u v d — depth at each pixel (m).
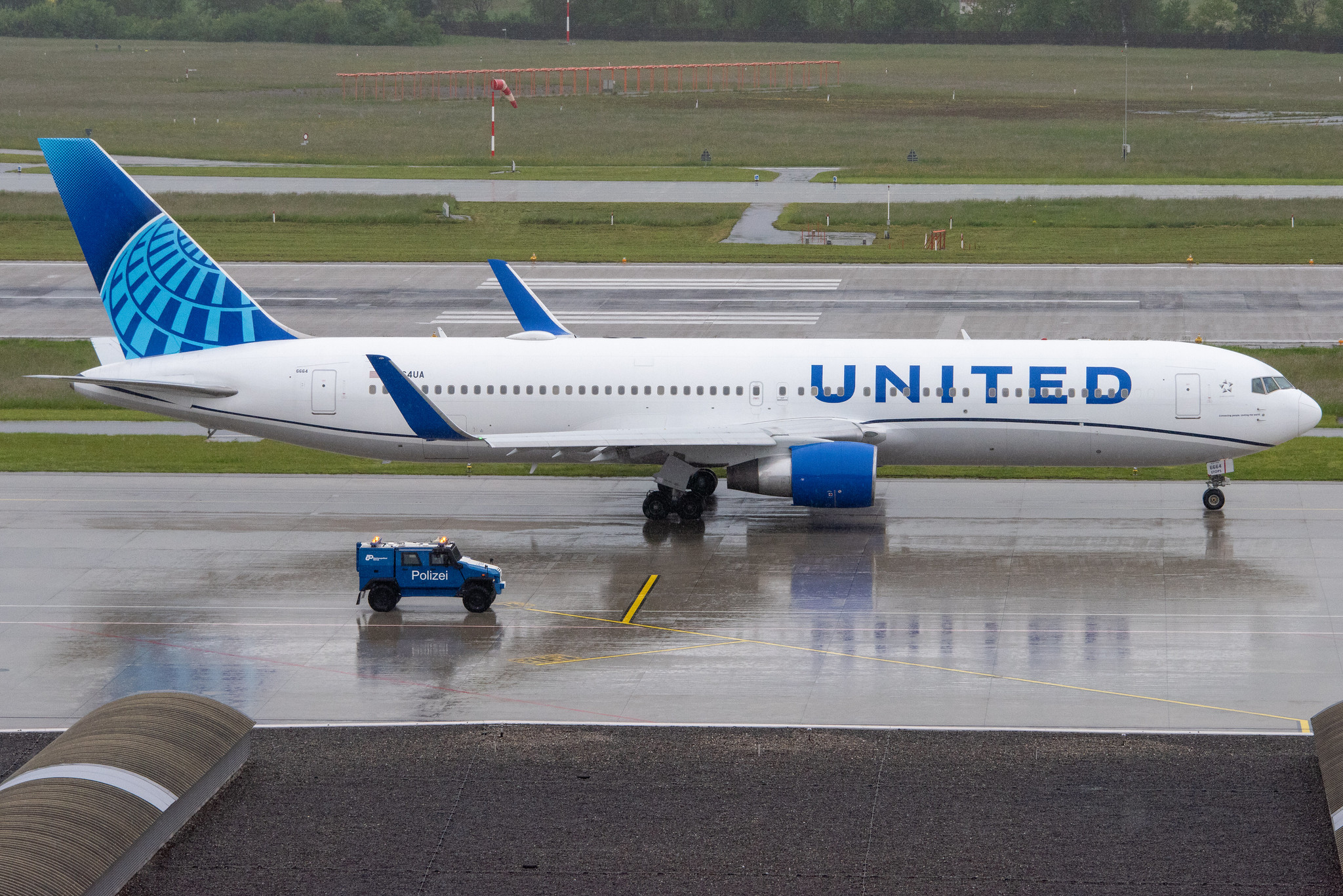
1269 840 106.75
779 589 167.25
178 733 115.62
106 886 97.62
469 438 184.62
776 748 123.12
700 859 104.62
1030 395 195.50
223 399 199.62
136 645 150.12
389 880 102.31
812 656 145.50
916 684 137.88
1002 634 151.62
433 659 145.50
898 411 197.00
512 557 180.62
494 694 136.00
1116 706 132.12
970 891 100.31
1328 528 191.00
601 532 191.75
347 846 106.88
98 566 177.75
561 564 177.75
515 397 199.12
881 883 101.44
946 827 109.12
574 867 103.75
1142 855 104.81
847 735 125.69
